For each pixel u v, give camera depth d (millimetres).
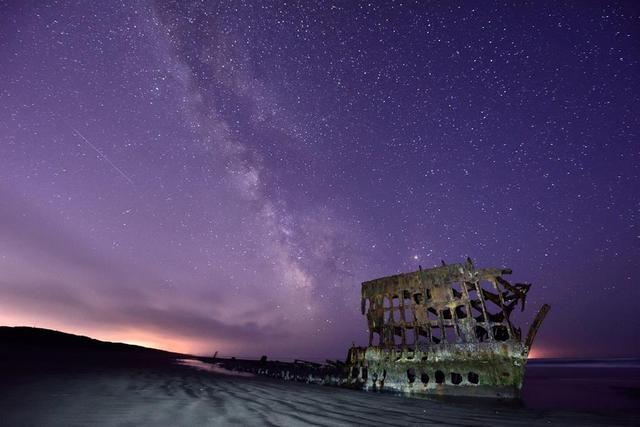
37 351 25547
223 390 9133
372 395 11211
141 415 5223
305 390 11320
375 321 16531
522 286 13445
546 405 13055
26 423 4508
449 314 16344
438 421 6621
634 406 12812
